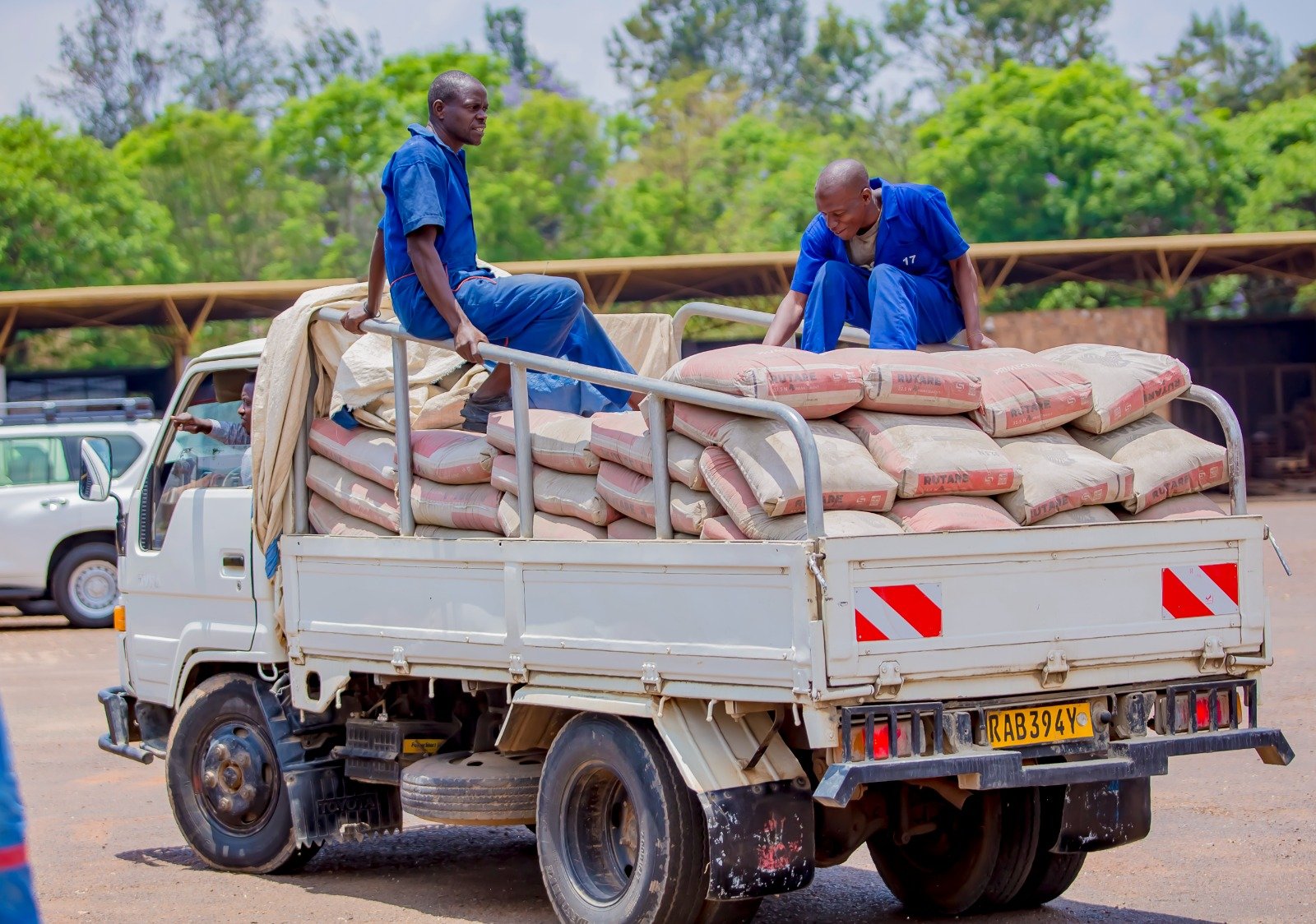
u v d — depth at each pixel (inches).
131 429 802.8
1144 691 234.5
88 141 2347.4
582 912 242.1
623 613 230.8
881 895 294.5
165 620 339.0
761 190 2452.0
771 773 225.0
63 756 471.8
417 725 292.8
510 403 295.6
